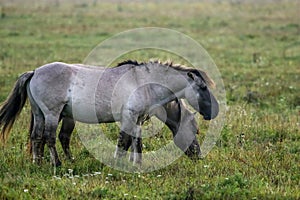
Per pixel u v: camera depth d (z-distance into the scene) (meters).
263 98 55.31
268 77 66.56
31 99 34.03
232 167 32.91
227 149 37.28
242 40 99.12
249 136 40.31
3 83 59.47
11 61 74.56
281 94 57.22
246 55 83.75
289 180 30.31
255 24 118.44
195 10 143.50
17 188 28.80
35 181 29.83
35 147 34.12
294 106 52.94
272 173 32.12
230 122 43.41
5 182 29.28
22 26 109.31
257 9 145.25
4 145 36.00
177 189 28.80
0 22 113.50
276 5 154.12
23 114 45.22
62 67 33.97
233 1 170.50
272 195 27.64
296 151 37.47
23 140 38.25
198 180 30.27
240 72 69.94
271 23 119.81
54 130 33.78
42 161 33.78
